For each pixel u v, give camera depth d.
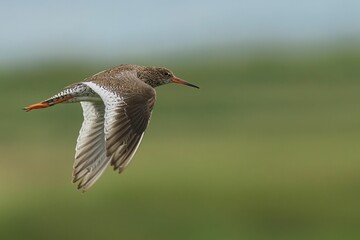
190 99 38.81
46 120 33.88
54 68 46.09
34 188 24.69
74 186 24.47
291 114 35.50
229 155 27.80
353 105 36.94
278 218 23.12
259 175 25.42
